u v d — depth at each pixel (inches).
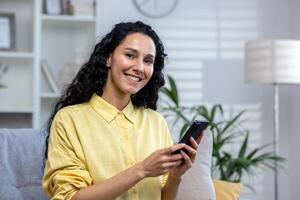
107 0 125.9
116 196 45.1
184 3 130.3
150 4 128.3
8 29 115.3
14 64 119.5
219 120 131.6
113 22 126.0
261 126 133.6
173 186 51.7
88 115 50.6
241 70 132.6
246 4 133.1
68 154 48.1
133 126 52.2
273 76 106.8
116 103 52.0
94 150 48.5
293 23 133.5
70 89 54.3
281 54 106.8
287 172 134.7
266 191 133.7
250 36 133.2
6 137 79.5
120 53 49.9
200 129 47.6
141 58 49.8
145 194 50.1
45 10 115.2
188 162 46.9
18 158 77.8
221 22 131.9
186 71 130.1
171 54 129.4
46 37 121.8
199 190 68.9
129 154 49.9
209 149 72.6
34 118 110.7
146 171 44.5
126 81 49.8
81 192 45.3
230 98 132.2
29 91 120.2
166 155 44.9
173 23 129.7
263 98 134.0
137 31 50.9
